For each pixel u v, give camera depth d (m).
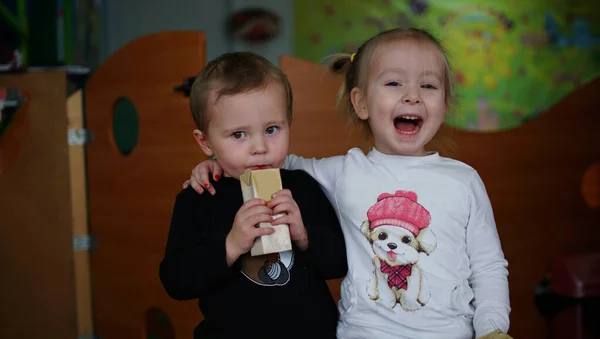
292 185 1.17
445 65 1.22
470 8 3.59
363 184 1.19
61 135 2.14
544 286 2.16
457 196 1.14
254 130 1.05
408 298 1.09
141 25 3.63
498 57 3.60
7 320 2.17
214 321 1.06
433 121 1.16
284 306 1.04
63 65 2.80
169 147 2.07
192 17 3.64
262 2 3.62
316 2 3.61
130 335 2.16
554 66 3.62
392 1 3.58
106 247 2.19
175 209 1.14
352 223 1.17
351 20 3.60
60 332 2.17
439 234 1.12
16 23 2.53
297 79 1.93
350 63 1.31
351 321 1.11
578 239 2.04
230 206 1.10
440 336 1.06
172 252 1.09
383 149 1.21
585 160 2.03
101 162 2.19
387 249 1.12
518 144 2.01
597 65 3.61
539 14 3.59
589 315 1.98
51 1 2.80
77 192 2.21
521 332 2.03
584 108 2.02
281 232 1.00
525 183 2.02
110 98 2.16
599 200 2.15
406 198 1.15
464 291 1.11
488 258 1.13
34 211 2.16
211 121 1.07
